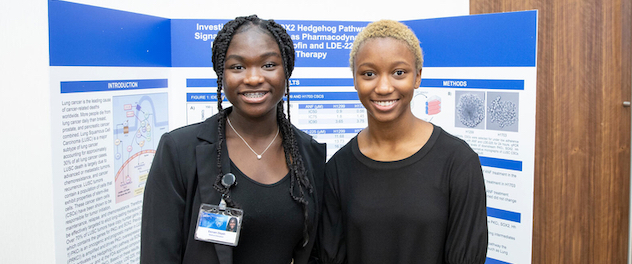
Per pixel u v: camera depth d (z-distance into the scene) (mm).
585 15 2025
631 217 2014
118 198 1919
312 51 2232
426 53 2234
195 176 1258
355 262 1402
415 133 1357
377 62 1240
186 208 1267
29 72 1956
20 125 1989
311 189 1331
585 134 2090
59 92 1617
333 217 1457
